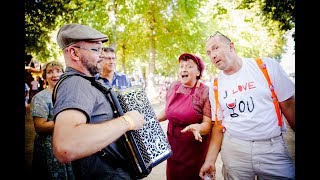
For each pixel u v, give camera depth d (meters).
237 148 2.25
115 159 1.67
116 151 1.67
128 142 1.67
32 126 7.39
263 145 2.17
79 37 1.65
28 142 5.68
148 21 13.12
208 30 14.09
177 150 2.73
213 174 2.50
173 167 2.76
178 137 2.72
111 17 9.98
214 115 2.45
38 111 2.61
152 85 14.10
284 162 2.19
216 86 2.39
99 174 1.65
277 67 2.19
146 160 1.74
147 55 15.96
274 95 2.16
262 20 8.07
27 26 6.67
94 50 1.71
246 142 2.21
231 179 2.33
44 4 6.50
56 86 1.58
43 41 7.57
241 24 12.45
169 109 2.78
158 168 4.47
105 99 1.67
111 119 1.63
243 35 13.20
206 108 2.64
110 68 3.27
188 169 2.71
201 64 2.79
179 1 12.80
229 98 2.28
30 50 7.40
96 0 8.73
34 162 2.72
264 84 2.17
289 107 2.21
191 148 2.69
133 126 1.59
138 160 1.69
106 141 1.44
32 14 6.53
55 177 2.64
